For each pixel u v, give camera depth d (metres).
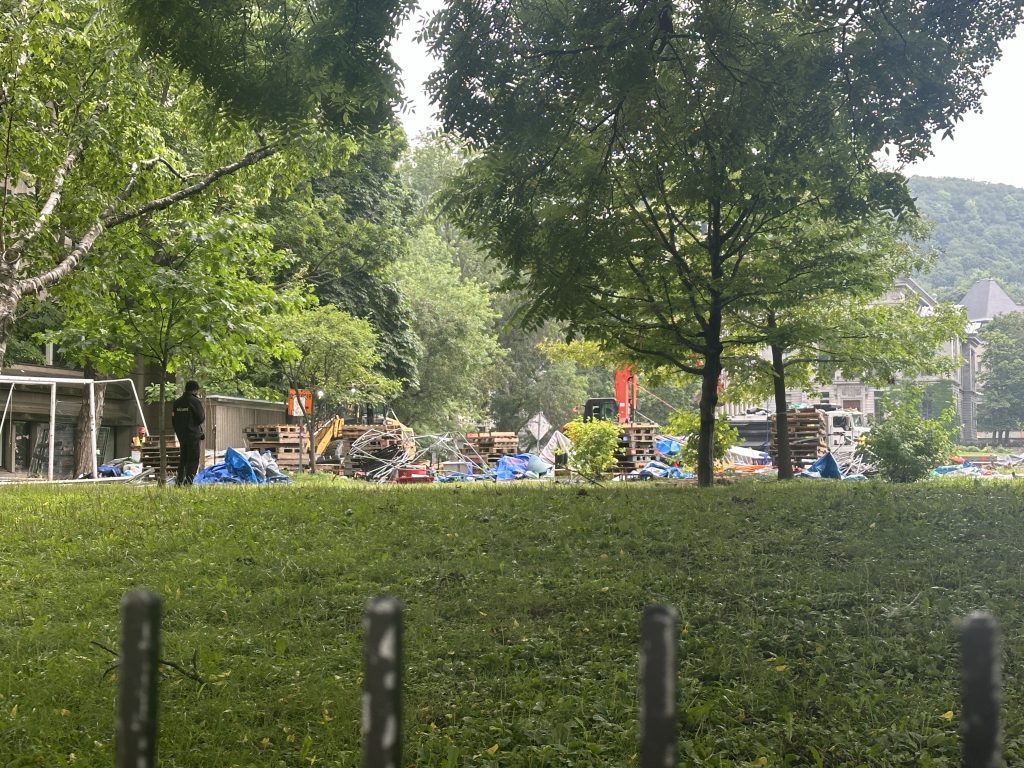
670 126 14.92
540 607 9.55
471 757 5.98
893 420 23.34
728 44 14.03
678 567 10.98
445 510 14.59
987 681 1.70
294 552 12.08
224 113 14.39
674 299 20.06
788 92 14.08
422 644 8.42
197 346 22.16
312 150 22.81
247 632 8.89
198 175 24.12
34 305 23.48
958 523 12.82
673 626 1.83
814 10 13.63
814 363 27.44
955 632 8.39
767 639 8.34
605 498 15.87
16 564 11.75
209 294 21.38
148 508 15.09
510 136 14.60
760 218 19.92
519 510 14.55
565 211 17.03
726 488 17.80
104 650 8.23
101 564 11.78
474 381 70.62
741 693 7.09
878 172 16.23
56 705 6.88
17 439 37.03
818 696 7.07
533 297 19.52
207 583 10.66
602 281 19.80
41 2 19.41
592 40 13.24
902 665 7.79
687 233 20.97
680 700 6.94
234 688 7.23
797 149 15.61
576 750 6.11
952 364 26.28
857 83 13.80
